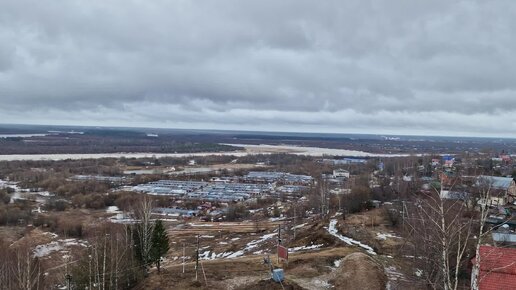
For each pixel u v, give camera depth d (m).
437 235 26.34
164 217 145.62
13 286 53.59
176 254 90.94
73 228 117.94
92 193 181.25
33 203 163.75
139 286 52.31
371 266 53.50
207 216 147.62
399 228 76.88
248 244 92.50
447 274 23.30
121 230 78.00
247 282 51.19
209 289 48.94
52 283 64.62
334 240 74.31
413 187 101.50
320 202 122.62
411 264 54.31
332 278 52.78
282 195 182.62
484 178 63.78
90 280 46.88
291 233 96.38
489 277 35.25
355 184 134.25
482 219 23.72
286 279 50.91
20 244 99.62
